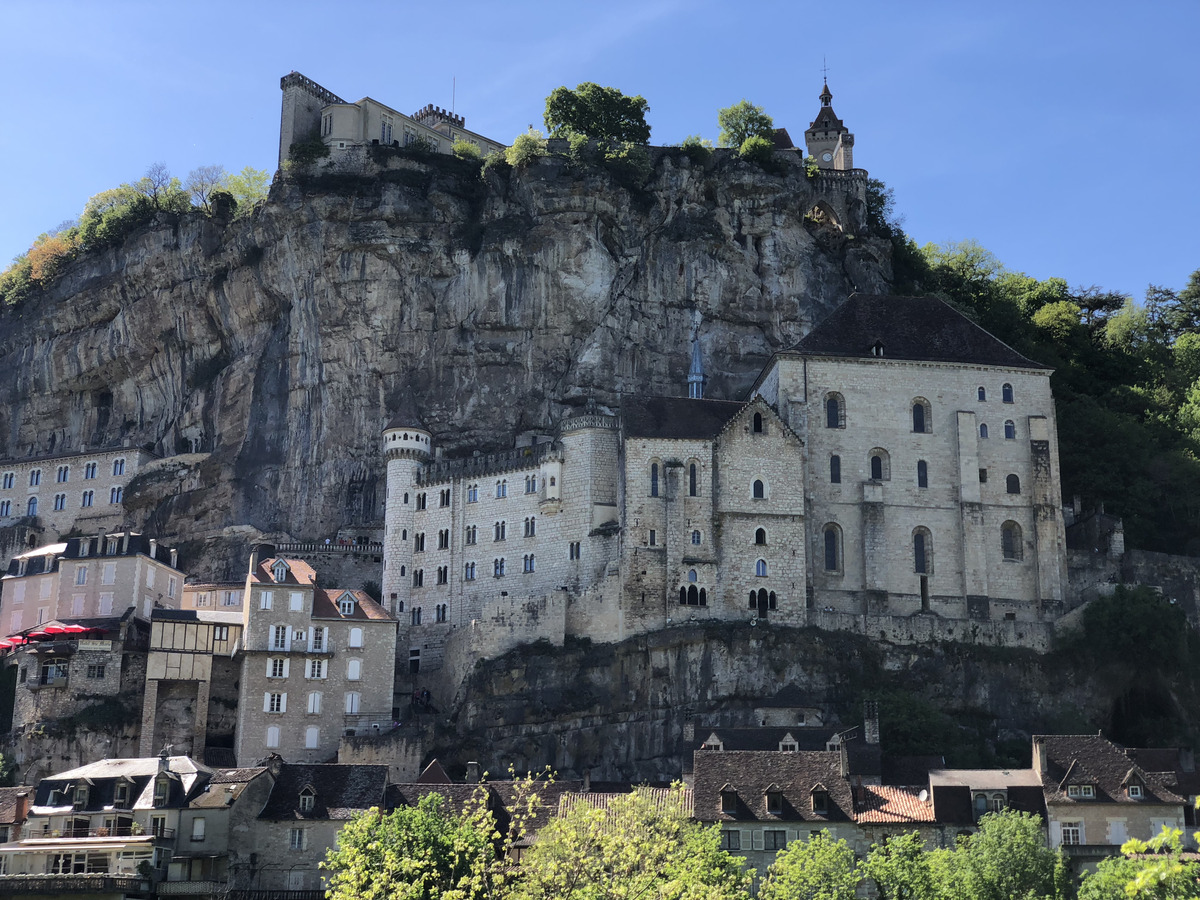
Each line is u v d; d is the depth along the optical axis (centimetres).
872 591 12744
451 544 13588
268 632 11544
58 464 16100
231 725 11575
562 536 12975
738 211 15600
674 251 15188
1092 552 13112
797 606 12288
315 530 14688
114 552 12719
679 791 8344
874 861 7912
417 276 15100
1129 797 8912
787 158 16300
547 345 14788
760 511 12500
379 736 11119
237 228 15775
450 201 15375
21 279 17612
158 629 11481
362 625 11825
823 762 9100
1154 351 16612
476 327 14888
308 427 15050
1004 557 13012
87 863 8712
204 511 15112
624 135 16750
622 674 11769
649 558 12244
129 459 15812
